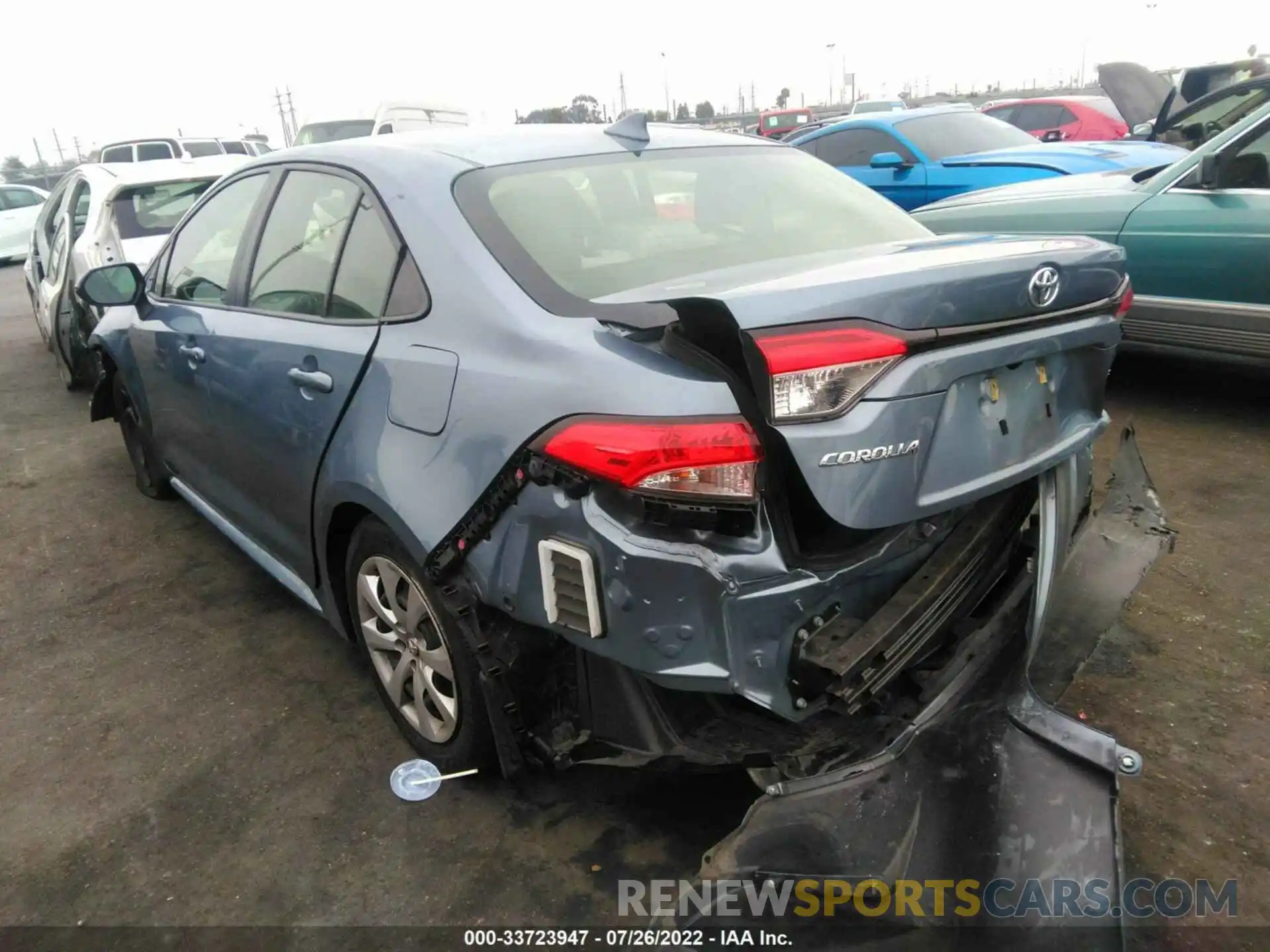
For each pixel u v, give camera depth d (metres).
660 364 1.88
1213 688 2.82
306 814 2.53
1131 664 2.96
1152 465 4.42
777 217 2.71
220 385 3.22
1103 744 1.94
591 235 2.41
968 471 1.98
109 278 3.86
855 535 1.98
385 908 2.21
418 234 2.42
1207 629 3.11
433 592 2.33
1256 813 2.35
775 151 3.13
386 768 2.69
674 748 2.05
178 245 3.90
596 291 2.23
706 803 2.46
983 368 1.94
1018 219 5.45
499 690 2.19
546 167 2.61
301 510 2.88
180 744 2.86
